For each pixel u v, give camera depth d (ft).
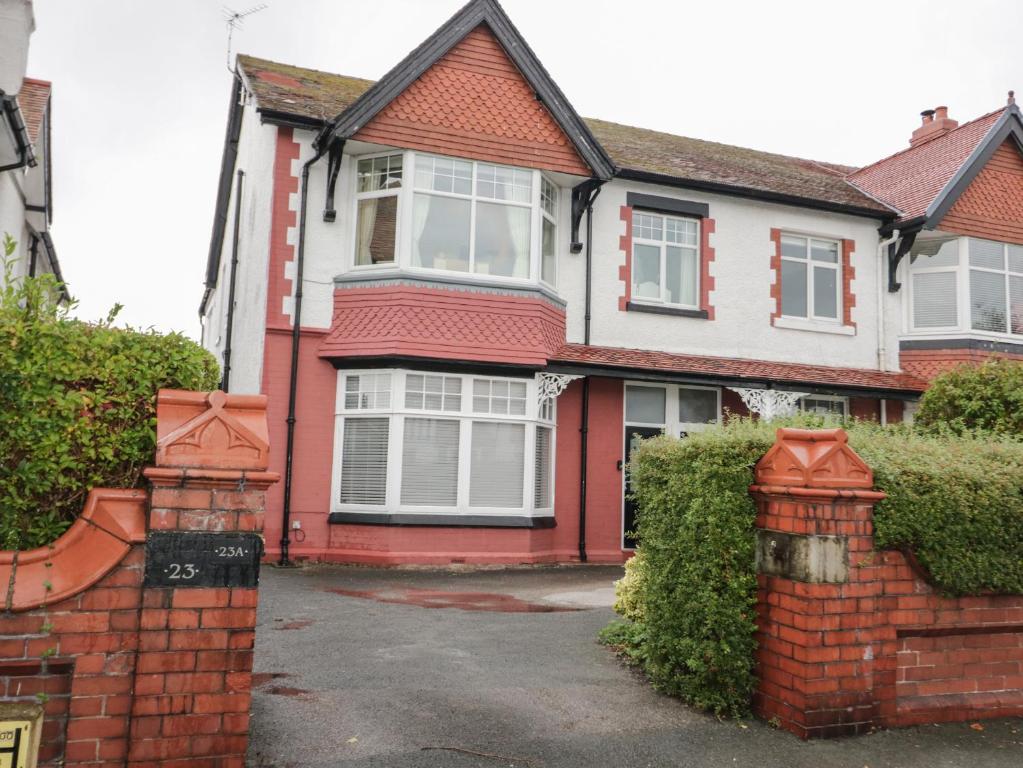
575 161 42.60
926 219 48.08
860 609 15.97
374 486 39.09
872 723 15.93
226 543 12.37
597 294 45.09
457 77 40.88
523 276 41.70
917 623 16.49
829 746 15.20
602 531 43.47
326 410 39.68
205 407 12.84
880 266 50.93
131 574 12.05
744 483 16.96
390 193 40.47
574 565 41.19
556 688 18.12
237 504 12.48
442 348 39.04
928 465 16.81
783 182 51.93
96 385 12.82
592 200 44.27
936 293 50.57
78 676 11.72
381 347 38.63
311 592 29.96
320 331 39.73
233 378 47.73
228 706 12.17
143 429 12.94
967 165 49.24
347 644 21.45
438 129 40.19
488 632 23.49
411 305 39.11
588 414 44.04
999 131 50.37
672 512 17.81
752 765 14.38
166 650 12.02
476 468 40.14
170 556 12.14
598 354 42.86
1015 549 17.11
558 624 24.84
